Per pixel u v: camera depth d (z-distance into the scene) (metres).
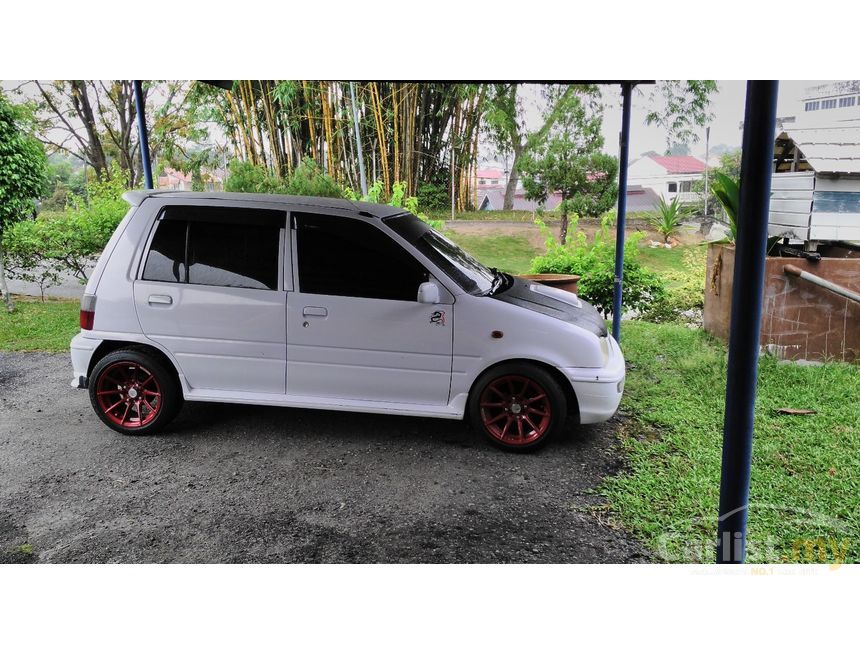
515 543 3.17
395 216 4.50
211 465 3.99
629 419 4.73
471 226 11.97
